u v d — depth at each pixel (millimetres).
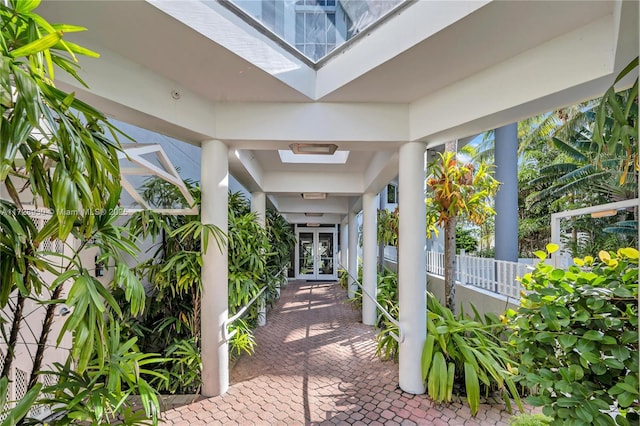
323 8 2172
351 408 2479
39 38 880
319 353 3729
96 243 1387
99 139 1126
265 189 5039
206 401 2584
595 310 1544
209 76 2232
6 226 1034
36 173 1027
